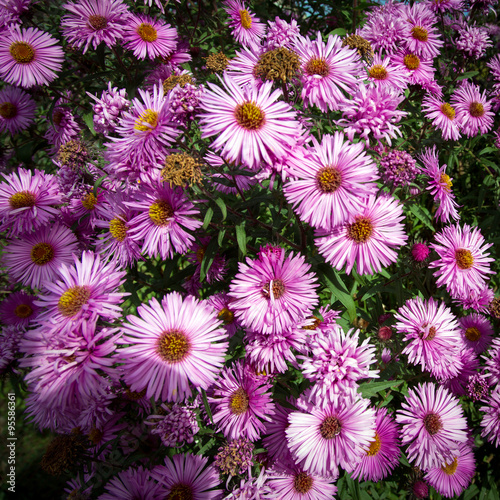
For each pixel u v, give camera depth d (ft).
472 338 1.07
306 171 0.81
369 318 1.04
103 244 0.98
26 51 1.12
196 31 1.32
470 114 1.18
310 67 0.88
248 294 0.85
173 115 0.85
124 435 1.05
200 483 0.93
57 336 0.78
